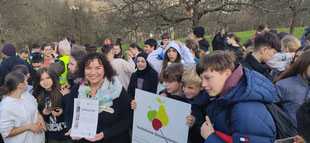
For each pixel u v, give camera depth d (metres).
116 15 9.09
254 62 2.12
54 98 2.61
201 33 4.85
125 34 9.58
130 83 3.35
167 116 1.81
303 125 0.97
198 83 1.76
